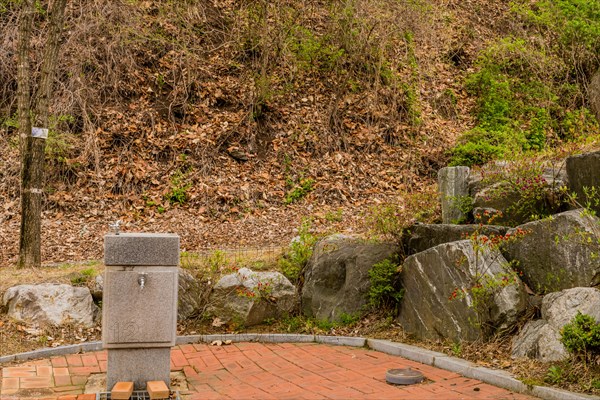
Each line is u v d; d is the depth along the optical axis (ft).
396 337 22.04
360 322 23.59
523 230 20.72
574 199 21.57
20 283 23.24
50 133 38.68
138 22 45.19
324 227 35.86
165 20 48.85
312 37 50.57
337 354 20.76
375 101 48.37
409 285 22.52
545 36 57.36
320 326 23.84
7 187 38.42
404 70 52.49
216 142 43.88
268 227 36.65
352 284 24.17
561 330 16.83
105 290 16.51
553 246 19.92
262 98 46.57
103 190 38.88
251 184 41.34
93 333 22.38
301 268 26.27
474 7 62.95
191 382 17.67
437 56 55.72
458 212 25.59
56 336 21.74
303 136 46.11
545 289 19.98
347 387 16.66
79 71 42.37
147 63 47.60
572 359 16.19
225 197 39.45
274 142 45.21
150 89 45.80
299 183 42.34
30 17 25.96
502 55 54.34
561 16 57.06
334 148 45.93
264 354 20.90
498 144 46.52
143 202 38.63
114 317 16.40
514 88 54.08
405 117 49.70
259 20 48.14
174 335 16.79
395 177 44.42
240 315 23.89
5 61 42.98
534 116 51.49
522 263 20.86
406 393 15.94
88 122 40.75
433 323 21.02
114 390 15.44
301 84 50.01
